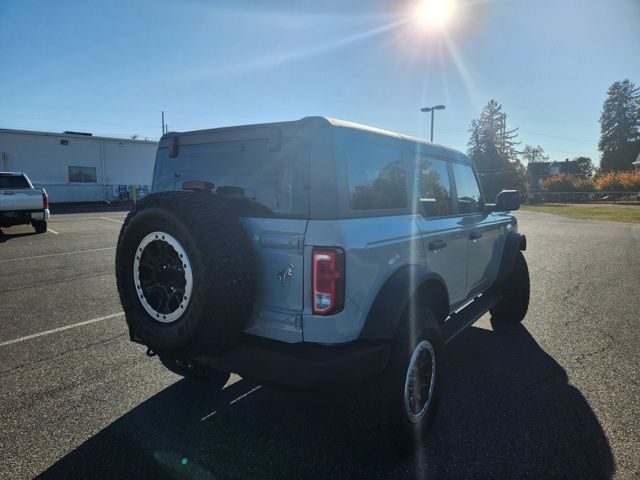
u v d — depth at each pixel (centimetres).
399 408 269
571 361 434
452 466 274
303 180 258
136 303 266
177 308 248
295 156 262
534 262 986
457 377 400
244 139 289
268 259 257
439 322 350
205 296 233
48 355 444
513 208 475
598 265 948
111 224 1716
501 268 505
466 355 452
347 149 268
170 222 240
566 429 313
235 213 266
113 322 547
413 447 286
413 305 279
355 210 267
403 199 319
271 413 340
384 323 260
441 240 347
